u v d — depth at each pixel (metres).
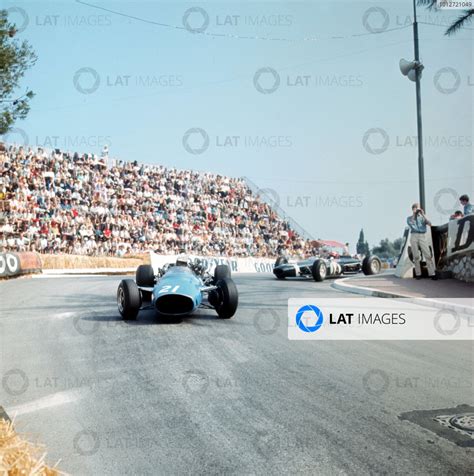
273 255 34.47
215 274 10.79
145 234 29.41
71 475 3.39
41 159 26.66
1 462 2.75
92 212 27.50
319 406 4.58
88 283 16.61
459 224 13.43
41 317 9.07
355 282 14.75
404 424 4.16
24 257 20.86
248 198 35.75
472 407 4.53
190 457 3.65
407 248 15.07
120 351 6.55
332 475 3.37
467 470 3.41
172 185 32.22
